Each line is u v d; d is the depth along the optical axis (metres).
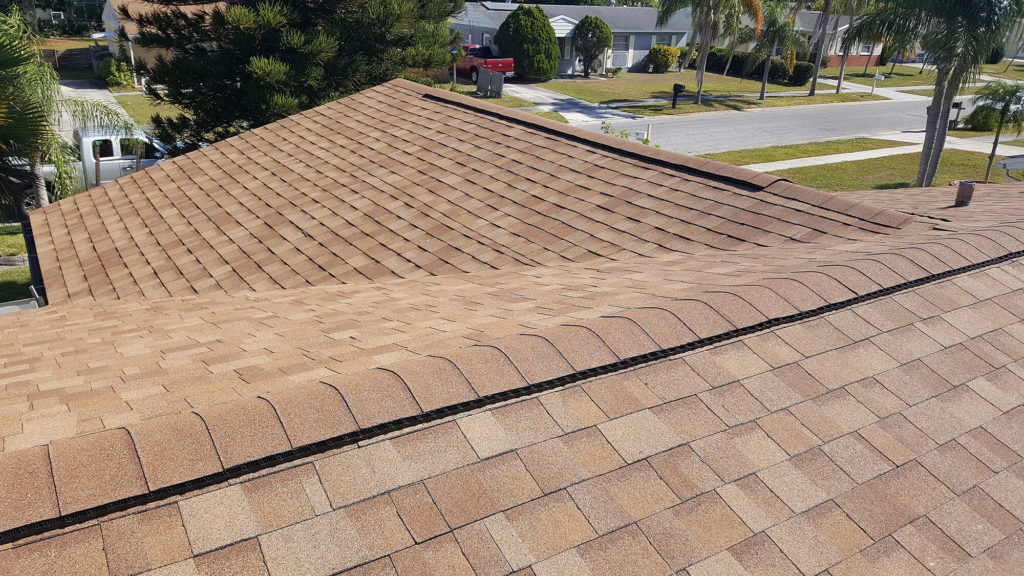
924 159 21.72
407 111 13.59
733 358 4.16
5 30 15.14
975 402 4.26
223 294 8.37
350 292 7.31
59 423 3.35
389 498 2.98
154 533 2.67
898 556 3.19
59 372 4.96
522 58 41.38
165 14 21.97
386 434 3.24
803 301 4.73
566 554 2.92
